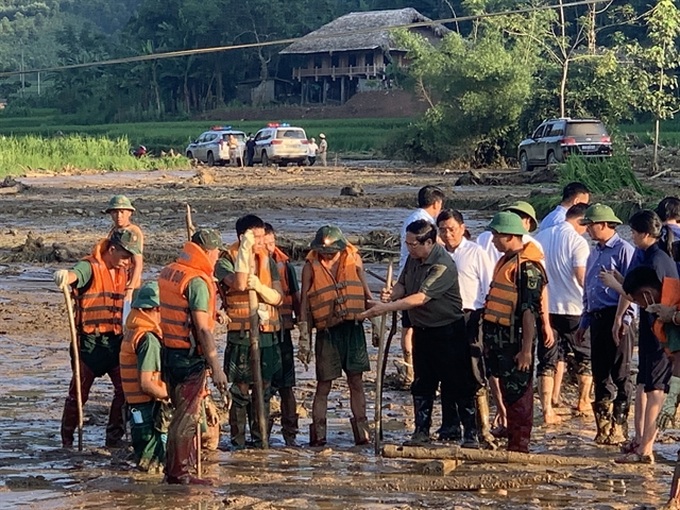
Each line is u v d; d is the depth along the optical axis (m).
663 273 7.92
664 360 7.98
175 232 24.05
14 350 12.51
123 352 7.79
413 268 8.64
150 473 7.70
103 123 111.81
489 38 51.91
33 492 7.14
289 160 53.16
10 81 182.25
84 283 8.46
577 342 9.51
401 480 7.46
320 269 8.65
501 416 9.17
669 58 42.03
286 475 7.65
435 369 8.65
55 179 42.22
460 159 51.62
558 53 57.38
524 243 8.40
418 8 114.69
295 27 111.81
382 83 99.00
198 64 112.38
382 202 30.75
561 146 40.00
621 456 8.20
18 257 20.12
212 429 8.41
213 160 54.59
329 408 9.98
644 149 52.44
